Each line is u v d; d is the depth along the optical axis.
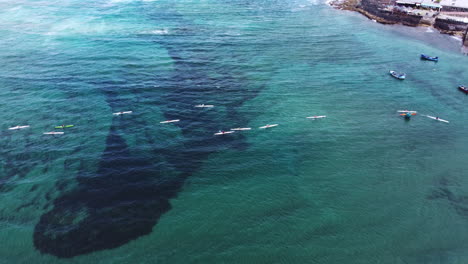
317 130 67.69
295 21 145.75
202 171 54.88
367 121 71.69
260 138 64.31
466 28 130.62
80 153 57.31
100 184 50.81
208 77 88.50
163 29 125.81
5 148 57.84
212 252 41.59
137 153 57.97
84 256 40.06
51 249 40.75
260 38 121.31
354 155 60.59
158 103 74.38
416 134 67.62
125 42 110.44
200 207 47.94
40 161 55.12
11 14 136.50
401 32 135.25
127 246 41.59
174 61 97.44
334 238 44.09
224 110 73.19
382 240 44.09
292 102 78.12
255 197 50.22
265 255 41.41
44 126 64.31
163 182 51.94
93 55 98.62
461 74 97.00
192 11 154.38
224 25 134.75
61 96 75.19
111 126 65.12
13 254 40.12
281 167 56.75
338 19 152.25
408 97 82.81
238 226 45.31
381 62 104.06
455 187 53.72
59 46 104.44
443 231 45.62
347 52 111.25
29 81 81.31
